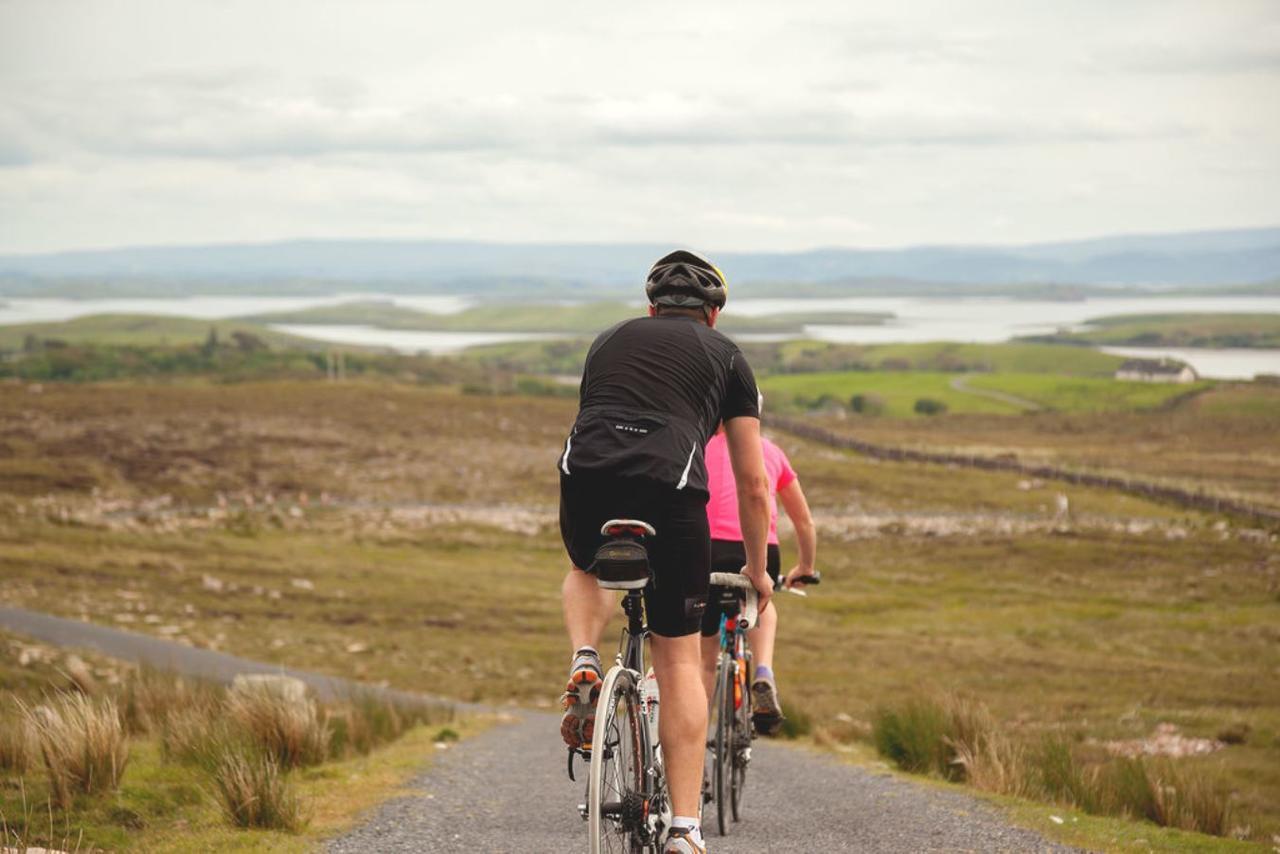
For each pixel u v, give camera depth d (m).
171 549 79.62
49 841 7.62
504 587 74.06
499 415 165.88
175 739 11.77
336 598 66.50
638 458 5.06
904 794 11.55
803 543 8.52
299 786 10.65
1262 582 77.50
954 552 88.94
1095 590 76.19
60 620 48.06
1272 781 23.36
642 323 5.52
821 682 45.00
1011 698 40.94
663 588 5.22
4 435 128.50
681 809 5.29
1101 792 12.17
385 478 120.06
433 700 35.09
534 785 11.90
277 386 186.00
